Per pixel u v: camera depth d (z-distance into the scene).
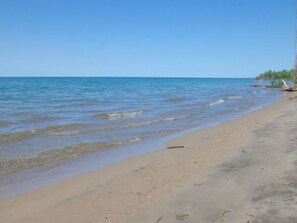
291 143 10.09
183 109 25.84
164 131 15.72
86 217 6.05
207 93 52.38
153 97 41.06
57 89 62.53
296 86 48.72
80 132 15.15
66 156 10.85
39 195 7.38
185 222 5.25
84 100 34.91
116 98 38.84
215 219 5.21
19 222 6.02
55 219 6.08
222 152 10.04
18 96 40.22
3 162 9.98
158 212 5.75
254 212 5.26
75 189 7.68
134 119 19.73
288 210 5.20
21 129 15.57
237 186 6.54
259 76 131.88
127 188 7.47
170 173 8.38
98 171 9.13
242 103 32.28
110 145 12.54
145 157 10.54
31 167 9.60
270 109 24.33
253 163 8.19
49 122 18.20
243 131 13.95
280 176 6.81
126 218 5.75
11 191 7.66
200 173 7.85
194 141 12.93
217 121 19.14
